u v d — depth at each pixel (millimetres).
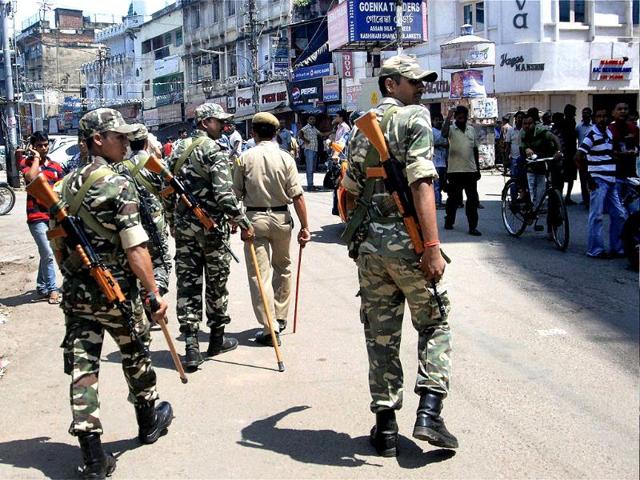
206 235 5266
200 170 5258
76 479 3609
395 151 3492
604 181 8398
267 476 3537
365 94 11680
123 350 3791
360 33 21797
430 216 3391
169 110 53688
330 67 32469
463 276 7820
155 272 5973
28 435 4176
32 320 6906
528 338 5574
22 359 5629
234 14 44031
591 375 4730
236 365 5258
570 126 13039
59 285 8438
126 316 3600
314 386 4766
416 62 3684
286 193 5777
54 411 4539
